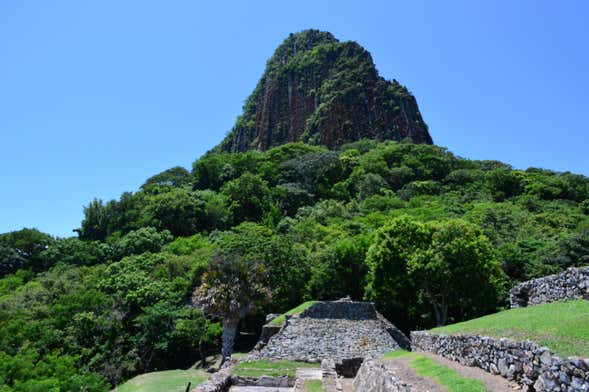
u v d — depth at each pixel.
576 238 40.22
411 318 38.38
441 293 34.69
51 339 34.62
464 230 34.25
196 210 74.19
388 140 127.62
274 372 22.02
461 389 9.60
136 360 35.28
